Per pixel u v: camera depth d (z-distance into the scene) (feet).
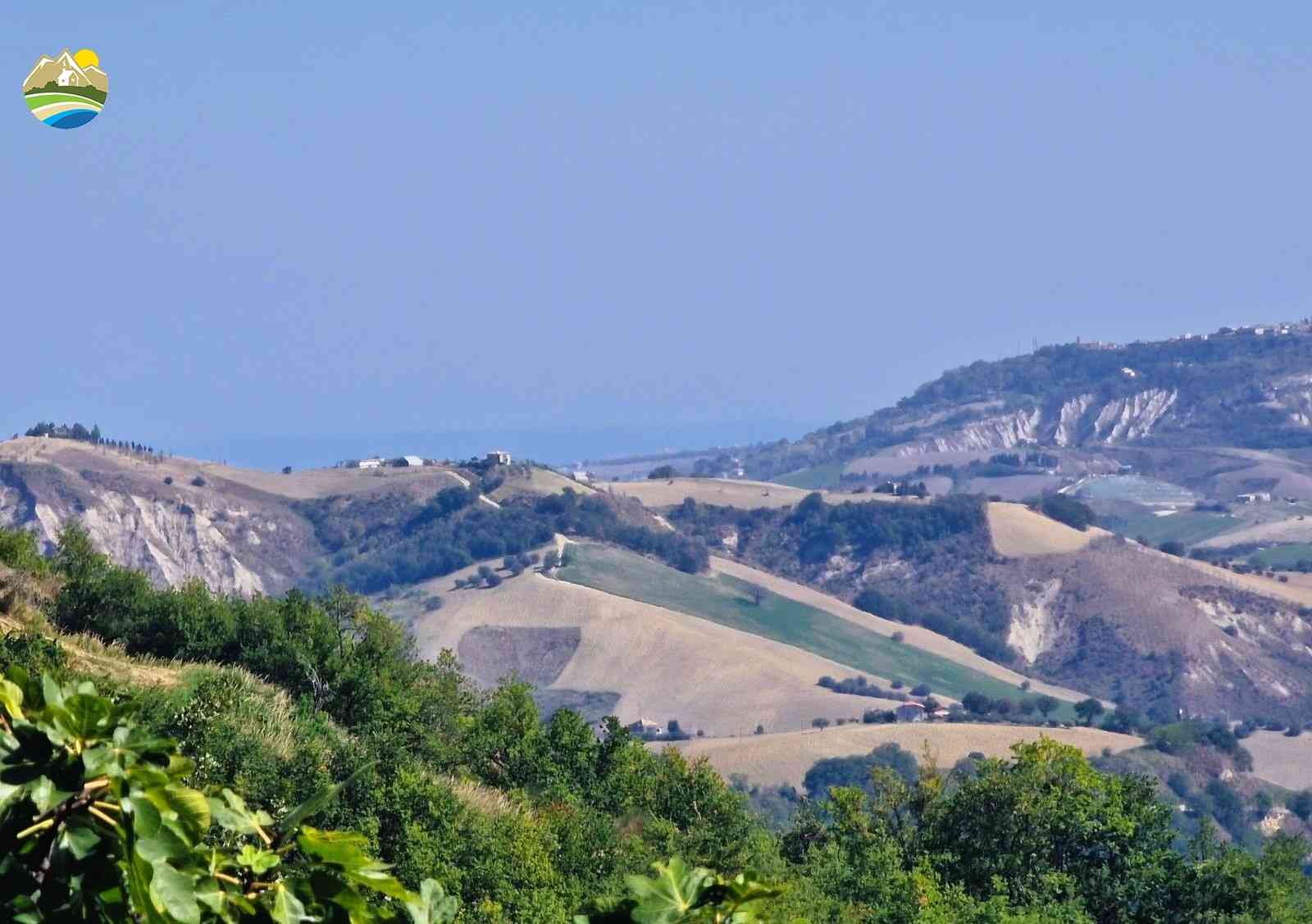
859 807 328.29
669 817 284.41
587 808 258.57
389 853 186.19
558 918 178.91
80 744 28.76
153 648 275.80
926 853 302.04
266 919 31.68
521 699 290.76
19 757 28.45
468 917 177.68
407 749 247.91
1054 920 260.42
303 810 32.86
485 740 277.23
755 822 299.58
